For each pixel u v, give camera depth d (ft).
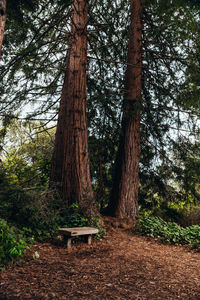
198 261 18.90
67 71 31.63
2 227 15.51
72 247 19.53
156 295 12.10
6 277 12.79
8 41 33.83
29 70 29.81
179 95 32.63
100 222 25.34
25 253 16.49
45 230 20.79
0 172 25.67
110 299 11.35
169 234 25.63
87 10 30.25
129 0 36.65
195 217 37.78
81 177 25.99
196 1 23.68
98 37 38.50
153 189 39.42
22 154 34.94
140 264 16.99
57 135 30.22
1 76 31.04
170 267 16.84
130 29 36.09
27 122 33.91
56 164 29.12
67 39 33.17
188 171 36.76
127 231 27.94
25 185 30.25
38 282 12.57
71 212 24.03
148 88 39.75
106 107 36.06
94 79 38.37
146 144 39.93
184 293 12.51
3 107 32.24
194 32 30.04
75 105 27.37
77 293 11.72
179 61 34.14
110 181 39.27
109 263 16.60
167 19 29.22
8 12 30.25
